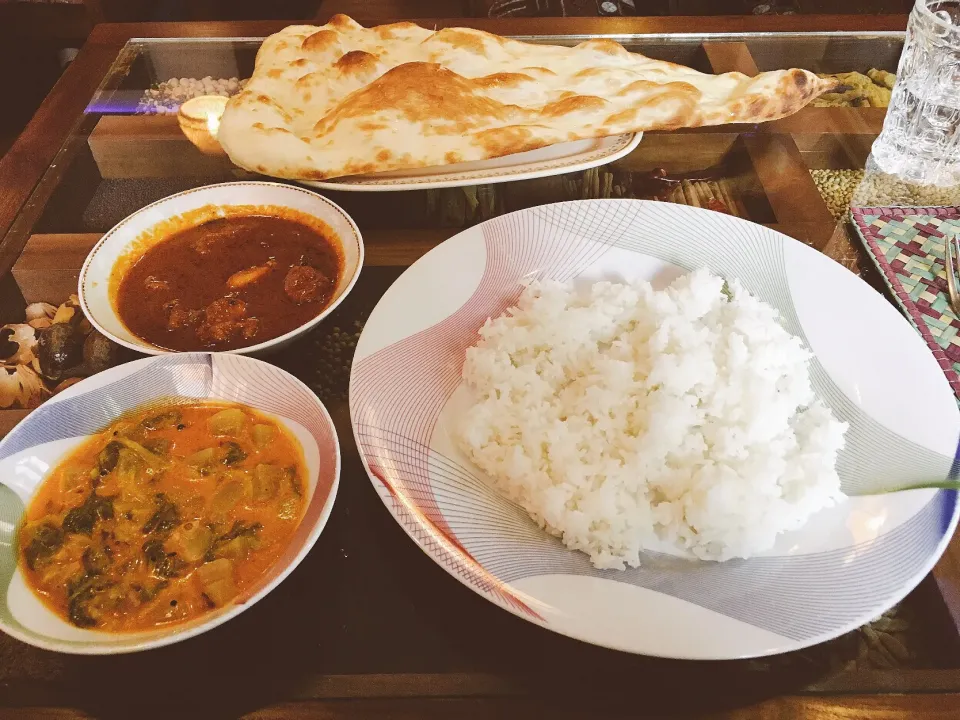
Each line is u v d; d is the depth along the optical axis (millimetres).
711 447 368
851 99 564
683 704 287
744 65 596
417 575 324
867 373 377
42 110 564
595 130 484
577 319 405
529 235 439
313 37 559
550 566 304
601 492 339
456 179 465
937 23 485
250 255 441
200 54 622
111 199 493
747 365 382
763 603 287
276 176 473
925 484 322
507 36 622
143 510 322
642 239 445
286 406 348
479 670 296
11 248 463
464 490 336
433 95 480
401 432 343
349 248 426
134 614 292
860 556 304
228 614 274
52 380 399
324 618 311
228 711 286
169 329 405
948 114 504
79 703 289
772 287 421
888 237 457
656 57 609
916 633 305
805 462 340
